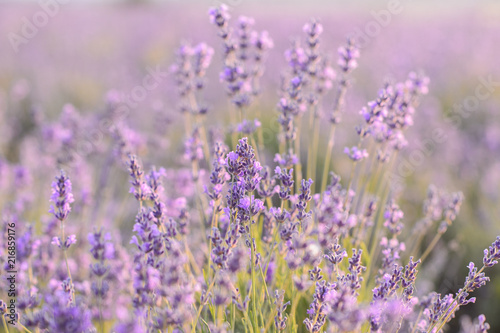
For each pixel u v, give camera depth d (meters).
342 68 3.11
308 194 1.98
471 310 3.79
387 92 2.56
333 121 3.09
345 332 1.47
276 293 2.04
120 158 3.93
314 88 3.28
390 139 2.90
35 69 9.84
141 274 1.72
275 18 16.36
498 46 10.75
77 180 4.54
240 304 2.11
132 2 24.55
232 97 2.99
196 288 1.63
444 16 15.30
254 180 1.95
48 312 1.67
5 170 4.46
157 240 1.87
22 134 7.07
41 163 4.89
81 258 3.40
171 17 18.11
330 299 1.69
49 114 7.65
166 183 3.95
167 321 1.59
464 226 4.28
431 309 2.15
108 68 10.49
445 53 10.00
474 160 5.68
